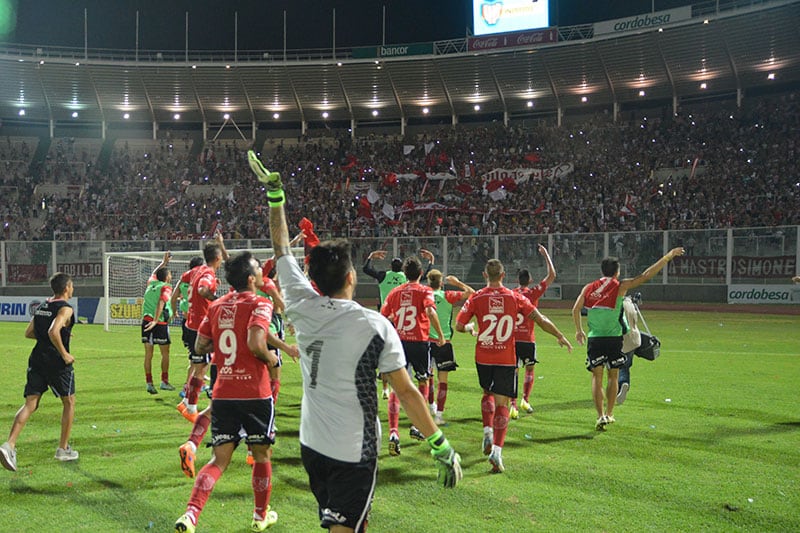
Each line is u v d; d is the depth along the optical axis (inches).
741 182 1267.2
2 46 1617.9
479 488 216.2
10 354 567.5
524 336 333.1
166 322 395.5
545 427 303.0
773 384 406.9
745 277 1048.2
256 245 1170.6
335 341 117.3
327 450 116.8
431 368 330.0
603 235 1123.9
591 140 1514.5
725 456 253.3
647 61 1492.4
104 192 1531.7
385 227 1364.4
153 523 185.6
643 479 224.8
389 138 1726.1
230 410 174.7
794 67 1422.2
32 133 1754.4
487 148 1566.2
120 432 295.6
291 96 1722.4
